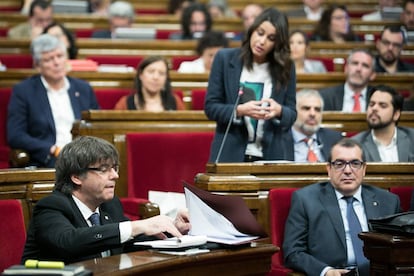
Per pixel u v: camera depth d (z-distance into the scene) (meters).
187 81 16.34
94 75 16.20
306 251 10.09
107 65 18.69
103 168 8.22
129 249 8.56
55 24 17.48
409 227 8.44
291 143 11.75
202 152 13.07
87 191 8.24
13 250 8.98
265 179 10.59
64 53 14.42
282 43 11.36
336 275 9.55
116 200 8.91
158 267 7.27
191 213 8.29
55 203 8.09
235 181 10.35
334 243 10.07
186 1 24.39
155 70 14.45
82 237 7.75
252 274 8.19
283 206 10.41
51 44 14.26
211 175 10.43
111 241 7.79
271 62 11.48
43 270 6.50
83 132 12.85
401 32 18.31
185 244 7.80
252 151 11.51
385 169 11.07
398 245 8.39
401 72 18.33
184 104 15.76
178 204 11.32
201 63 17.52
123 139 12.91
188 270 7.63
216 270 7.86
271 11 11.37
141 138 12.80
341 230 10.10
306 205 10.15
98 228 7.82
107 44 19.20
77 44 19.06
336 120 14.05
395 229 8.55
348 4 26.70
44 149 13.83
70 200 8.25
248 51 11.48
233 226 8.22
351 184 10.19
